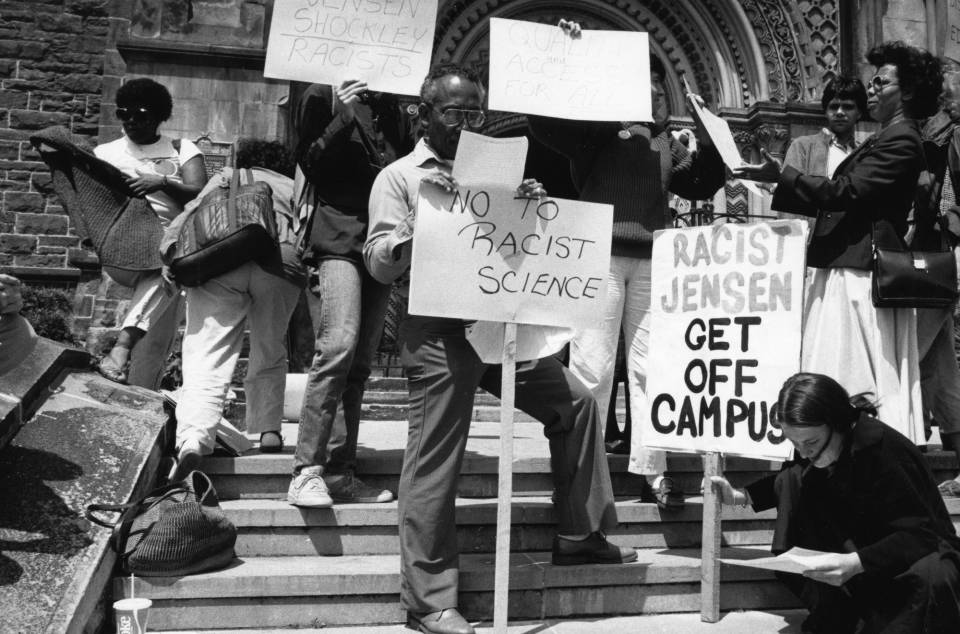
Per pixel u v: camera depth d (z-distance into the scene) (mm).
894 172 4090
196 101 10125
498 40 3869
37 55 11891
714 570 3535
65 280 11766
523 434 6234
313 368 3891
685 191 4508
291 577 3346
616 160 4234
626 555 3738
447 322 3322
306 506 3760
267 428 4516
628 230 4105
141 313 4883
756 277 3518
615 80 3949
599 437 3619
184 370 4109
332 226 4066
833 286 4316
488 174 3180
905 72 4352
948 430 4758
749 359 3482
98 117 11961
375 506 3865
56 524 3299
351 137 4121
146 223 4938
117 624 2766
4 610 2838
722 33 11820
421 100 3574
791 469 3479
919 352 4664
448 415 3309
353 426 4109
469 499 4238
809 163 5094
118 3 12156
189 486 3482
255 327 4445
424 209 3135
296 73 4059
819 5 11859
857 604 3172
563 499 3637
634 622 3529
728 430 3494
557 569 3576
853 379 4234
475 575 3455
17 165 11727
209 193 4250
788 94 11602
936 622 2922
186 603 3271
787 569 3012
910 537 2988
